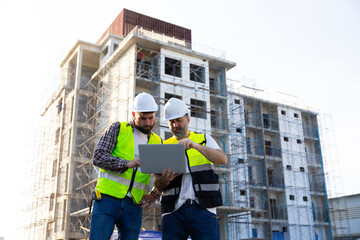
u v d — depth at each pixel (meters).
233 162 30.42
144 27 33.88
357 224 38.69
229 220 29.00
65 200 27.56
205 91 29.19
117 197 3.39
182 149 3.26
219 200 3.62
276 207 34.28
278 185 34.94
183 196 3.62
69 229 25.94
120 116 26.06
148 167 3.32
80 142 29.55
